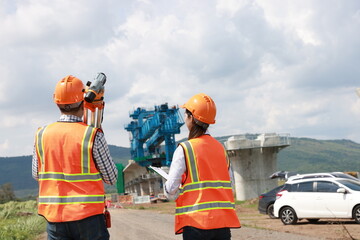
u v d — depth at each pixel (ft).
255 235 39.14
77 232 12.39
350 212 48.11
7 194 432.25
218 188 12.89
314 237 36.78
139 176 327.26
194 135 13.52
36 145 13.00
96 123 13.76
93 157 12.71
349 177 61.11
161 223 57.21
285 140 182.50
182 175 12.89
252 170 182.70
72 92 13.23
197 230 12.46
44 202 12.59
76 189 12.48
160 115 241.76
